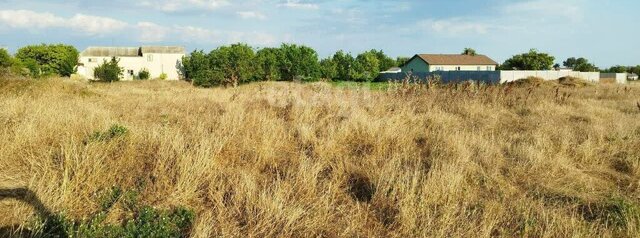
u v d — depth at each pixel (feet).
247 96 41.73
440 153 20.45
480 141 22.82
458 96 41.45
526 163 19.92
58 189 13.43
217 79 122.62
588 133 26.43
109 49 214.48
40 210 12.26
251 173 16.96
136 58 202.18
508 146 22.93
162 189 14.83
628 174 19.83
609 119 34.91
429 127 28.02
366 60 174.81
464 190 16.37
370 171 17.70
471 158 20.48
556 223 13.60
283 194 14.47
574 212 14.70
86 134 19.63
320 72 157.38
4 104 25.95
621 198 16.01
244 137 21.20
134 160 16.92
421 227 13.08
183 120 26.48
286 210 13.34
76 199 13.29
